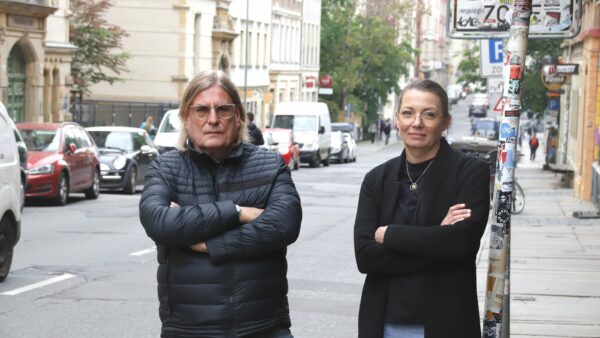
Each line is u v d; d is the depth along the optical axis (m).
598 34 28.55
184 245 4.84
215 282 4.83
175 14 56.12
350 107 87.38
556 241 18.50
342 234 18.95
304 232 19.22
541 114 49.38
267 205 5.03
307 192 31.16
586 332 10.05
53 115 42.88
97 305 10.91
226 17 61.75
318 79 86.94
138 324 9.95
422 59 147.88
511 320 10.66
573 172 34.72
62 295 11.51
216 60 60.69
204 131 4.99
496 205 6.14
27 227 18.67
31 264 13.85
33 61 40.22
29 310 10.59
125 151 29.42
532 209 26.06
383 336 4.99
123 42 56.47
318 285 12.75
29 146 24.23
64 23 43.53
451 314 4.89
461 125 113.75
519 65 6.28
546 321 10.62
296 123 50.62
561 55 44.75
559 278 13.77
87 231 18.19
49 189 23.48
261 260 4.91
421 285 4.91
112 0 55.59
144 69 56.59
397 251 4.90
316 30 86.44
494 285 6.03
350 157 59.75
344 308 11.19
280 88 76.94
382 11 87.62
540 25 9.02
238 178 5.04
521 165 55.72
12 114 39.34
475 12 9.16
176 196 5.02
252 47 68.88
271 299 4.93
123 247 15.93
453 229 4.86
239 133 5.12
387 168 5.13
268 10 72.38
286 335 4.99
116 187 28.62
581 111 31.28
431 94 5.05
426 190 5.02
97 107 54.53
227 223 4.83
